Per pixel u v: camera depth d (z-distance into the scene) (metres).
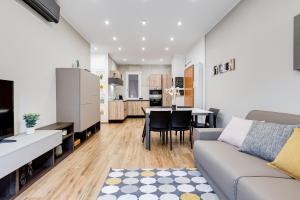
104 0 3.73
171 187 2.43
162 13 4.30
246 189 1.46
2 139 2.45
